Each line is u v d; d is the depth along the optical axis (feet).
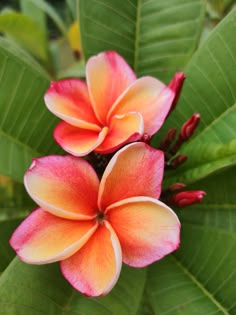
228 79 0.97
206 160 0.88
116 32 1.08
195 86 1.00
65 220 0.77
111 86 0.89
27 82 0.94
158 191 0.76
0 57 0.92
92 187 0.78
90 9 1.06
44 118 0.96
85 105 0.88
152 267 0.90
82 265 0.74
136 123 0.80
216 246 0.88
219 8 1.48
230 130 0.95
